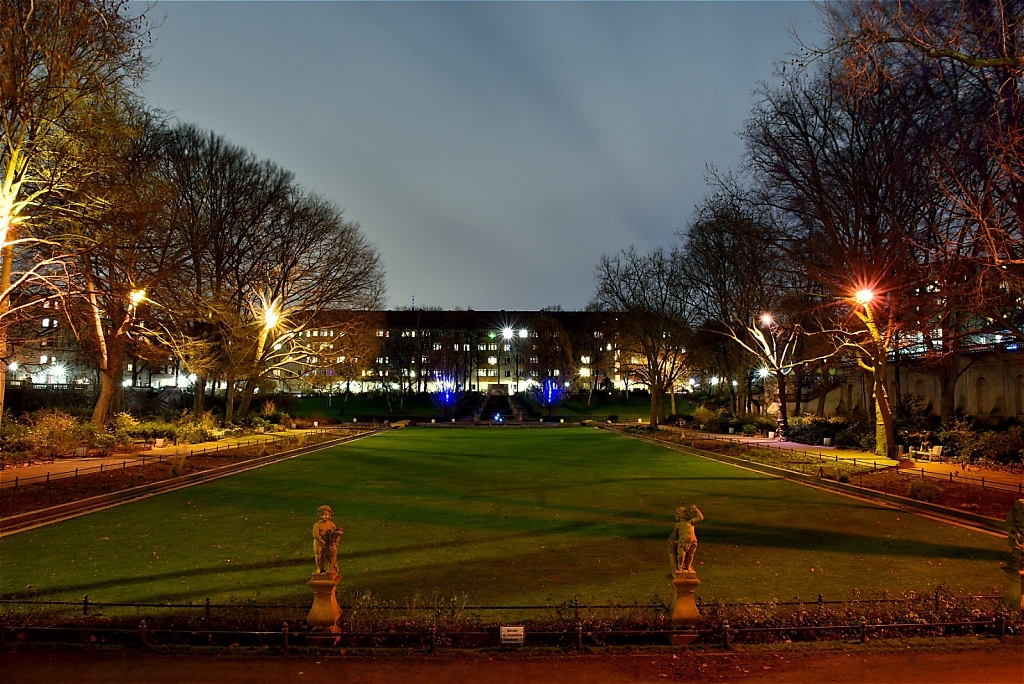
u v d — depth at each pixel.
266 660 8.59
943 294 23.22
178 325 45.00
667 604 10.43
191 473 27.53
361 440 50.69
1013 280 19.17
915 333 36.75
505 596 11.99
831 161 33.91
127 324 38.38
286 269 54.88
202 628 9.53
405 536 16.98
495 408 101.81
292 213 53.78
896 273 31.91
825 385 59.56
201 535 16.88
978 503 20.17
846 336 37.25
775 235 37.81
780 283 40.06
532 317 141.25
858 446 39.00
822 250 35.38
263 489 24.89
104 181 28.38
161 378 102.62
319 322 58.16
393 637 9.37
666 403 100.50
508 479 28.03
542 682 7.97
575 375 105.81
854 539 16.75
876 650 8.98
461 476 29.00
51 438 33.12
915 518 19.42
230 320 47.31
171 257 38.62
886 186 31.73
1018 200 19.33
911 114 27.67
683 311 61.34
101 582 12.72
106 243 28.22
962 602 10.55
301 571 13.56
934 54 14.05
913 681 7.97
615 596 11.95
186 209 45.66
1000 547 15.84
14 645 8.95
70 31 24.77
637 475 29.44
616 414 90.81
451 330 132.25
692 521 9.71
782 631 9.48
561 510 20.75
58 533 17.02
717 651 8.98
